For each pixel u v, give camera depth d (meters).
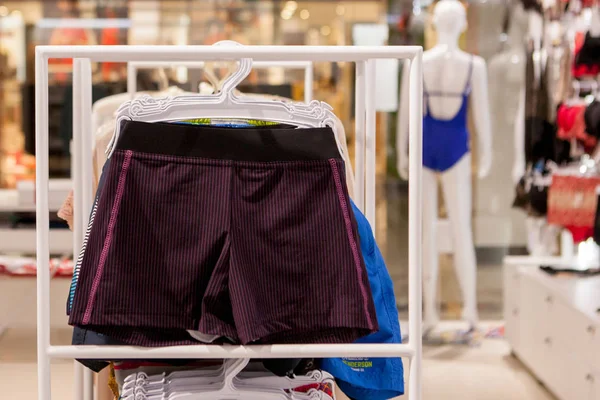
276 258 1.45
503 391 3.70
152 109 1.50
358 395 1.78
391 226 5.49
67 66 5.79
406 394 3.47
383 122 5.39
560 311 3.46
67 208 2.21
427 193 4.59
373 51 1.47
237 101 1.53
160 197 1.43
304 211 1.47
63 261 3.56
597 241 3.91
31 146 6.43
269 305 1.44
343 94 5.84
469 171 4.57
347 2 6.18
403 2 5.36
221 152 1.46
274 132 1.48
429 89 4.44
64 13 6.53
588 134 3.86
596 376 3.01
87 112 1.92
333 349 1.46
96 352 1.45
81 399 2.04
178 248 1.43
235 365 1.56
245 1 6.55
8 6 6.46
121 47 1.45
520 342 4.11
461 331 4.66
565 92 4.12
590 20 3.89
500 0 5.20
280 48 1.46
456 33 4.46
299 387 1.73
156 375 1.72
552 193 4.07
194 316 1.44
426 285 4.66
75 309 1.40
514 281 4.23
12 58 6.51
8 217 4.35
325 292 1.46
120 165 1.43
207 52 1.46
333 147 1.49
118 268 1.41
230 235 1.42
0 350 4.14
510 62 5.23
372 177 2.10
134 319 1.41
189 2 6.53
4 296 3.81
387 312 1.71
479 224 5.43
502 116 5.29
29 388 3.56
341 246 1.46
